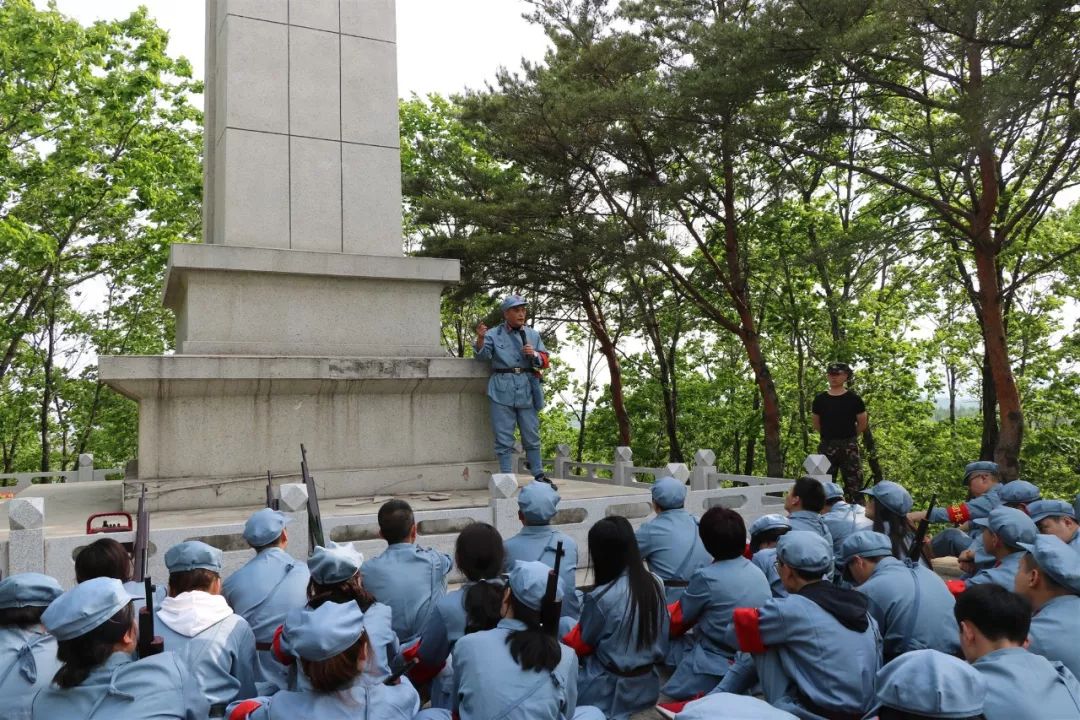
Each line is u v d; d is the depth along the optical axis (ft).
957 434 82.48
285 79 32.81
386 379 30.86
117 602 10.02
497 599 12.46
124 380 27.09
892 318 71.87
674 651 16.94
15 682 11.12
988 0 34.81
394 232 34.06
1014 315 68.85
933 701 8.05
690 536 18.61
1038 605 13.03
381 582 15.48
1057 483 69.46
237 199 31.58
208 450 28.66
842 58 39.14
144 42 66.49
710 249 66.54
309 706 9.36
